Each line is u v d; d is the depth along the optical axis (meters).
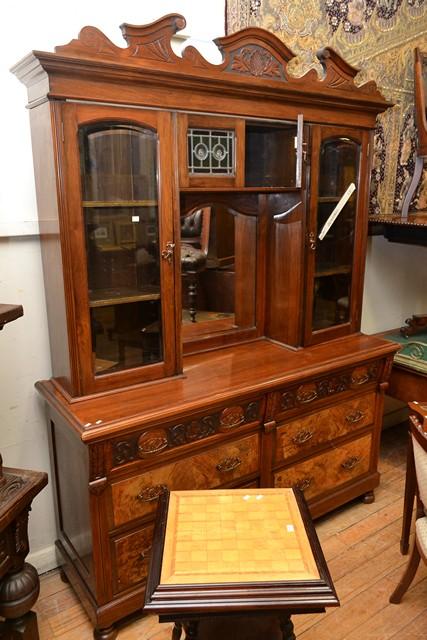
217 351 2.07
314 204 1.95
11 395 1.77
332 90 1.87
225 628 1.56
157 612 1.13
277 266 2.10
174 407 1.55
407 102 2.53
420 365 2.33
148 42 1.45
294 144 1.91
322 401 1.97
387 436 2.93
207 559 1.24
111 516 1.54
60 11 1.62
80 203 1.47
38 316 1.77
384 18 2.35
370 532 2.10
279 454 1.90
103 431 1.42
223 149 1.71
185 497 1.48
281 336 2.14
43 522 1.93
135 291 1.65
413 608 1.73
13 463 1.83
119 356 1.67
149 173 1.58
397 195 2.62
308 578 1.19
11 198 1.64
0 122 1.58
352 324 2.26
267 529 1.35
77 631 1.68
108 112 1.45
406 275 2.88
